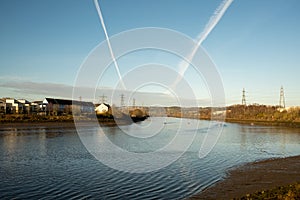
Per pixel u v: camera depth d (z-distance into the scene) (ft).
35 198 51.93
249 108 424.87
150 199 52.34
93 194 54.75
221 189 58.44
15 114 247.50
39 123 217.36
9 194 53.98
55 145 118.42
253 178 68.49
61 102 360.89
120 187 59.67
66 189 57.62
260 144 139.74
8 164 80.38
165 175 70.79
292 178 68.08
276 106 408.46
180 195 54.75
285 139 163.43
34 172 71.20
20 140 132.98
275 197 45.44
